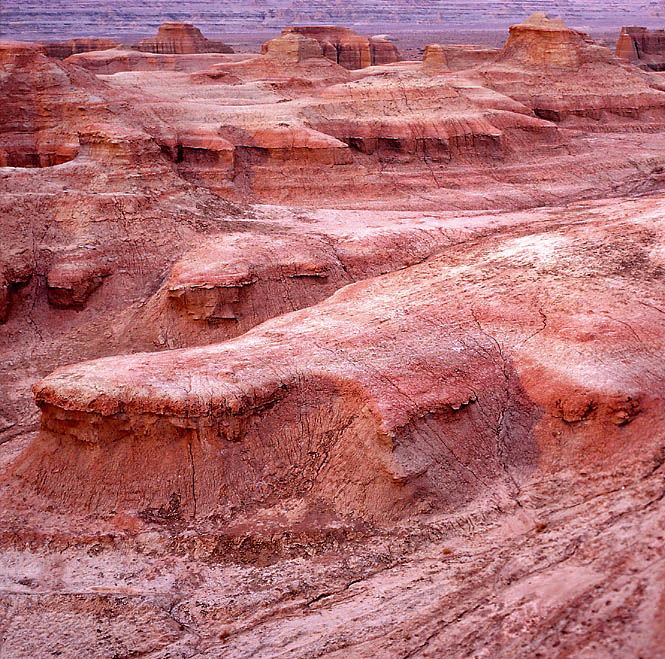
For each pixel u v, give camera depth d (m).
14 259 43.56
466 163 72.50
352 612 23.30
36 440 29.42
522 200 68.50
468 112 75.94
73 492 27.97
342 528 26.27
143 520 27.06
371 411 27.41
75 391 28.03
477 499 27.14
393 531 26.02
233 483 27.52
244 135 66.81
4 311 42.38
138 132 52.41
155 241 47.25
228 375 28.84
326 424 28.38
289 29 126.38
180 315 42.09
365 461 27.03
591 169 76.25
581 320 32.44
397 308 35.34
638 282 35.38
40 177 49.06
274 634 23.02
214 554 25.98
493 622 21.58
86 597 24.83
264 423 28.50
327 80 93.62
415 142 71.06
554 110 90.56
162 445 27.81
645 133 91.56
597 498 26.20
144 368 29.44
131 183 49.78
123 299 44.62
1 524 27.58
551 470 28.06
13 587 25.50
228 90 82.19
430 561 24.92
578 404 28.66
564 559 23.56
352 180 66.25
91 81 63.84
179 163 63.69
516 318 33.44
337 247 48.09
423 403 27.98
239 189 63.62
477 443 28.48
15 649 23.36
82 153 51.53
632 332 31.58
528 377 30.45
